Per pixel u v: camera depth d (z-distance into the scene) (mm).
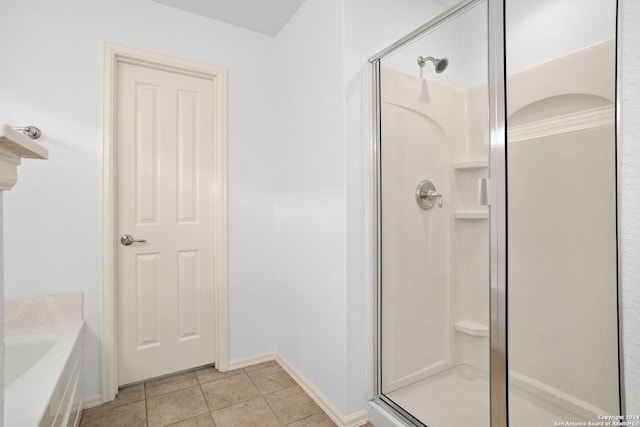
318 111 1973
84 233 1923
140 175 2139
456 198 1456
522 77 1236
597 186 1089
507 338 1301
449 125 1476
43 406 1086
